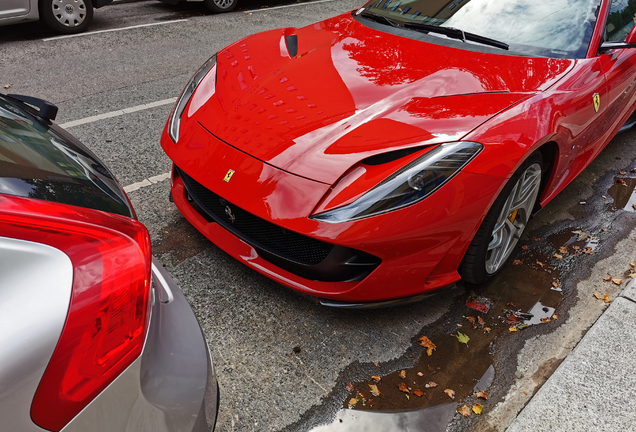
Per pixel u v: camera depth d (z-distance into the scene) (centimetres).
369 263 204
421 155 200
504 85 242
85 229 99
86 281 90
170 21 723
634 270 278
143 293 98
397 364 210
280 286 241
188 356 115
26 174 115
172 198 262
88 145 358
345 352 212
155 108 430
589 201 343
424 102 226
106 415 89
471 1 309
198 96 257
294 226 194
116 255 98
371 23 318
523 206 257
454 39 290
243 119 229
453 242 211
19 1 587
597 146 321
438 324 233
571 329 236
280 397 189
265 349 209
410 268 207
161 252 255
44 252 90
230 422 178
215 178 216
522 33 288
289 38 306
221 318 221
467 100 227
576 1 303
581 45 285
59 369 83
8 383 77
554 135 233
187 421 105
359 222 190
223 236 232
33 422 79
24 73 496
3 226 90
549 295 257
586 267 279
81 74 500
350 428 181
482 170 203
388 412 188
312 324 223
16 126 140
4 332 80
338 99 232
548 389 196
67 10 623
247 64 272
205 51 596
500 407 196
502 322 238
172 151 241
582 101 258
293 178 200
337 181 197
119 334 92
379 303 215
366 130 211
